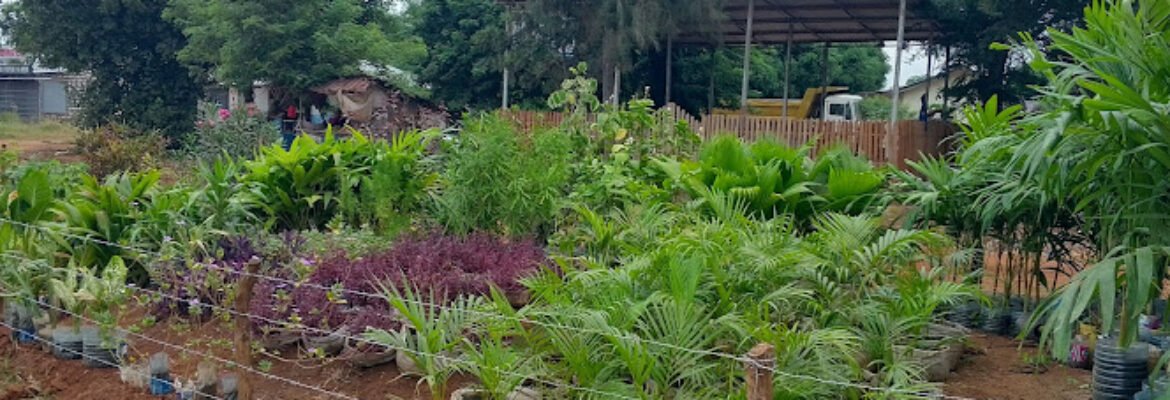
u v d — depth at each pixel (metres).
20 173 8.28
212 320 5.74
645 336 3.99
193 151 14.55
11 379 5.17
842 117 25.39
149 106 25.52
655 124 9.39
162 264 5.98
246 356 4.31
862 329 4.73
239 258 6.32
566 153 8.24
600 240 5.87
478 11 25.58
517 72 23.30
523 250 6.70
